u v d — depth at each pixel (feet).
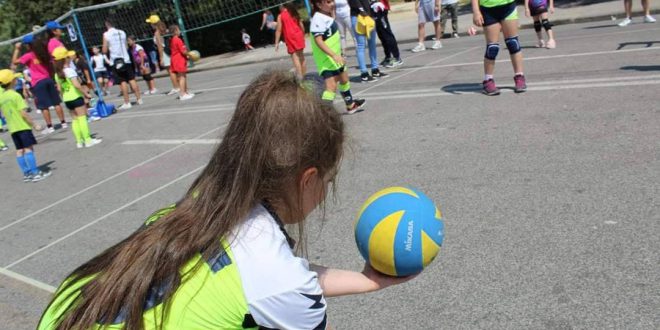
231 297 4.26
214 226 4.43
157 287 4.37
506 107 21.61
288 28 34.30
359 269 12.08
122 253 4.70
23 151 27.35
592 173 14.26
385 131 21.80
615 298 9.33
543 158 15.90
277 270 4.30
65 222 20.07
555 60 28.27
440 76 30.32
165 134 31.58
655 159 14.37
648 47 27.50
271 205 4.69
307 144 4.47
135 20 80.69
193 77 65.67
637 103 18.94
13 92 26.68
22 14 96.68
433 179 16.06
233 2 83.51
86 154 31.22
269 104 4.46
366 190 16.25
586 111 19.16
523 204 13.33
